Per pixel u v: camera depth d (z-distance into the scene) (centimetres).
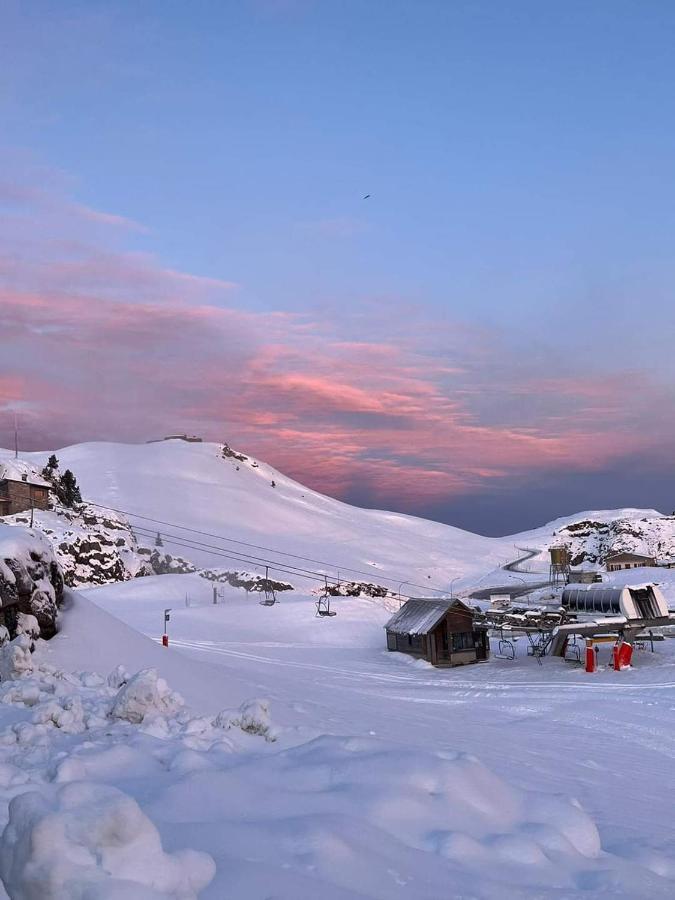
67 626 1669
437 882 498
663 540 14262
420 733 1570
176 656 1731
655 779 1324
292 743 848
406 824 587
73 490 11950
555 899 502
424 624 4422
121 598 7250
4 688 1141
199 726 881
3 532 1658
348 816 574
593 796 1093
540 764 1367
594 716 2175
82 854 388
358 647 5191
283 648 4862
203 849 499
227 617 6109
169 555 10694
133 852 407
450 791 652
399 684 3216
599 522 16012
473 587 12638
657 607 4338
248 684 1786
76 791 446
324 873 479
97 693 1189
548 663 4062
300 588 9412
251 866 471
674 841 772
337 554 17162
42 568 1655
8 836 407
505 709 2383
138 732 877
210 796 606
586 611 4503
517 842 573
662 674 3316
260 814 580
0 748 842
